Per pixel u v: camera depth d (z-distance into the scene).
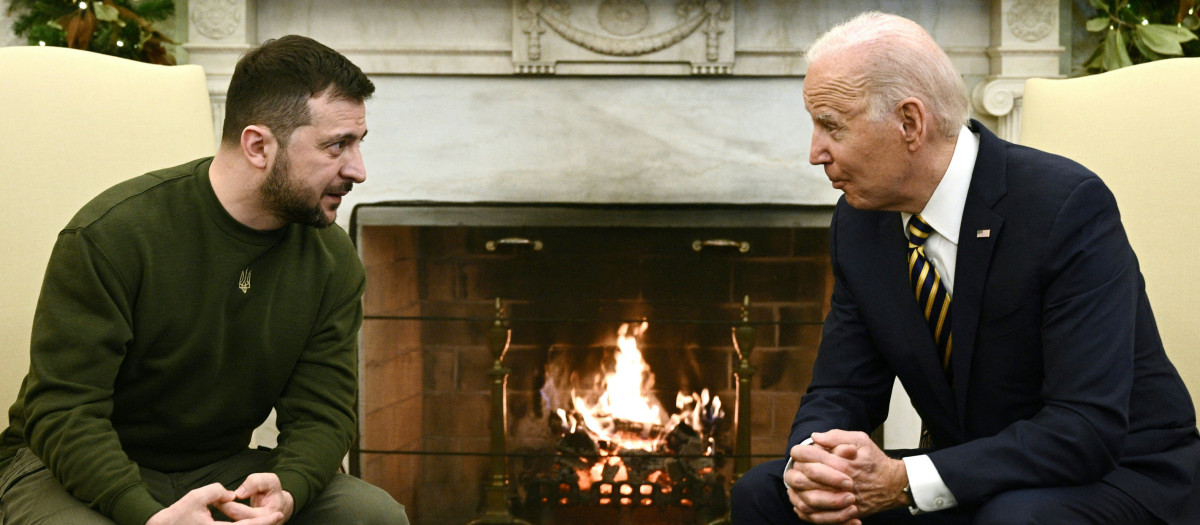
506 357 2.55
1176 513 1.27
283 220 1.40
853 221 1.48
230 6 2.41
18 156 1.62
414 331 2.55
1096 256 1.26
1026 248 1.29
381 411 2.54
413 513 2.55
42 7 2.34
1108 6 2.37
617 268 2.51
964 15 2.45
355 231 2.47
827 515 1.27
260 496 1.33
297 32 2.47
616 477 2.52
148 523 1.23
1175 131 1.63
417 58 2.46
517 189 2.50
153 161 1.71
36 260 1.62
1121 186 1.66
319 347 1.50
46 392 1.30
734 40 2.43
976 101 2.46
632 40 2.42
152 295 1.35
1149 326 1.35
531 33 2.43
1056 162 1.33
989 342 1.33
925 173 1.33
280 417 1.50
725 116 2.48
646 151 2.49
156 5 2.38
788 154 2.48
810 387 1.52
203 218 1.38
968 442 1.29
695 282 2.50
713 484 2.51
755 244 2.49
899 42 1.29
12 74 1.64
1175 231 1.62
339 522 1.44
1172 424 1.33
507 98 2.48
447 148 2.50
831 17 2.44
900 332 1.40
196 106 1.79
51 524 1.28
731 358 2.54
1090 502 1.24
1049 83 1.77
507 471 2.54
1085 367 1.24
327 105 1.33
